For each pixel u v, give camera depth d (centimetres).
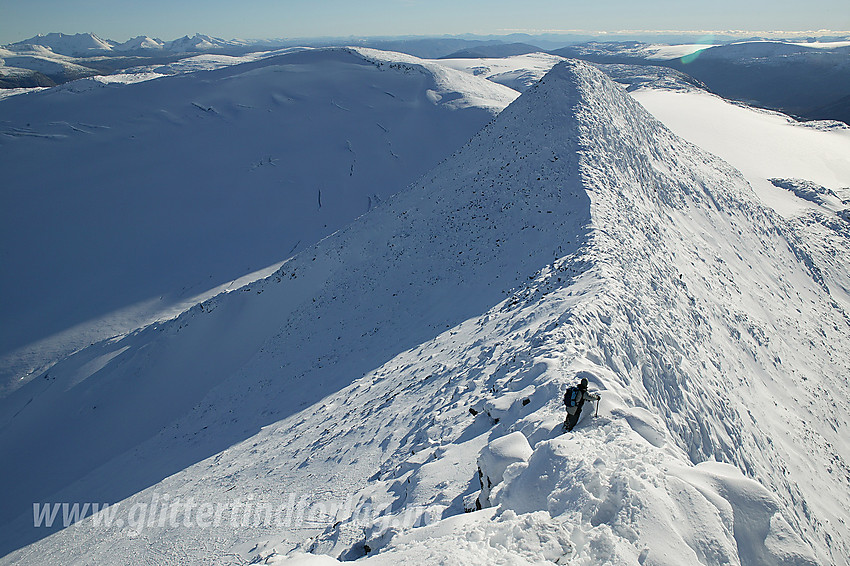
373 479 1272
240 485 1683
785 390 2359
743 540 527
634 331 1591
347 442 1642
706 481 579
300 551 1003
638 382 1385
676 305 2125
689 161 4153
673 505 525
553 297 1891
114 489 2209
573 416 779
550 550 492
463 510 830
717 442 1481
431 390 1681
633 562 459
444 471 1009
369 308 3077
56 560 1605
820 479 1908
